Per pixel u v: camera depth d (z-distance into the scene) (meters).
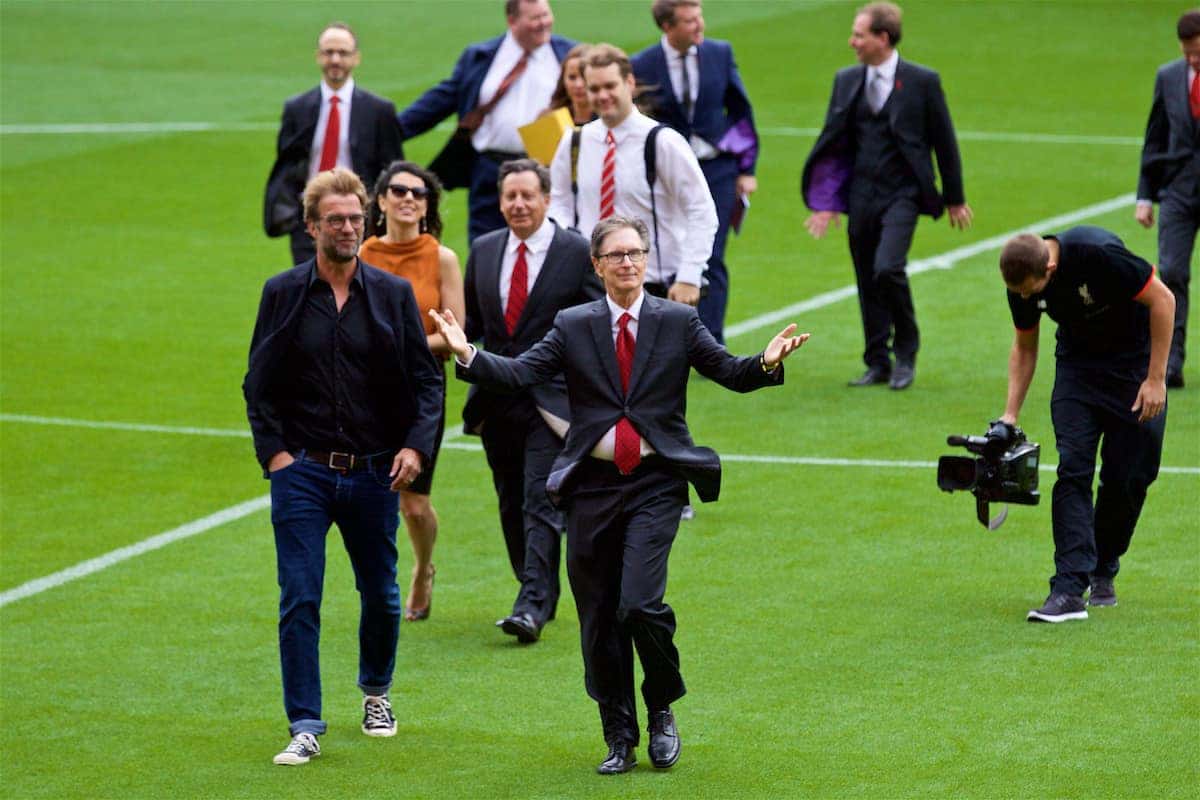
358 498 24.86
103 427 42.06
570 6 99.56
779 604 30.38
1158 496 34.97
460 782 23.98
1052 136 72.81
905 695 26.39
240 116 79.00
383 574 25.28
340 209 24.16
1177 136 41.34
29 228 62.50
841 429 40.28
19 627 30.45
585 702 26.81
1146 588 30.52
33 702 27.28
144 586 32.34
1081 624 28.95
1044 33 91.75
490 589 31.97
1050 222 59.97
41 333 50.06
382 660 25.64
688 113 41.94
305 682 24.83
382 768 24.55
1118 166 67.62
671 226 33.00
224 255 59.03
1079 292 28.19
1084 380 29.09
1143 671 26.92
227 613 31.00
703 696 26.66
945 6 96.56
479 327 30.45
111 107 80.56
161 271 56.97
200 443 40.94
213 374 46.41
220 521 35.88
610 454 23.70
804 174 43.84
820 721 25.58
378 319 24.50
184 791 23.97
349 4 100.75
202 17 98.00
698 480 23.75
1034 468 27.53
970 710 25.73
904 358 43.31
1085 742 24.52
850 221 43.41
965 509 35.00
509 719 26.20
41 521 35.97
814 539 33.56
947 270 54.62
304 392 24.72
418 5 100.75
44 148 73.69
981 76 84.00
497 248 30.06
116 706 27.11
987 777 23.52
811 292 53.19
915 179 42.72
